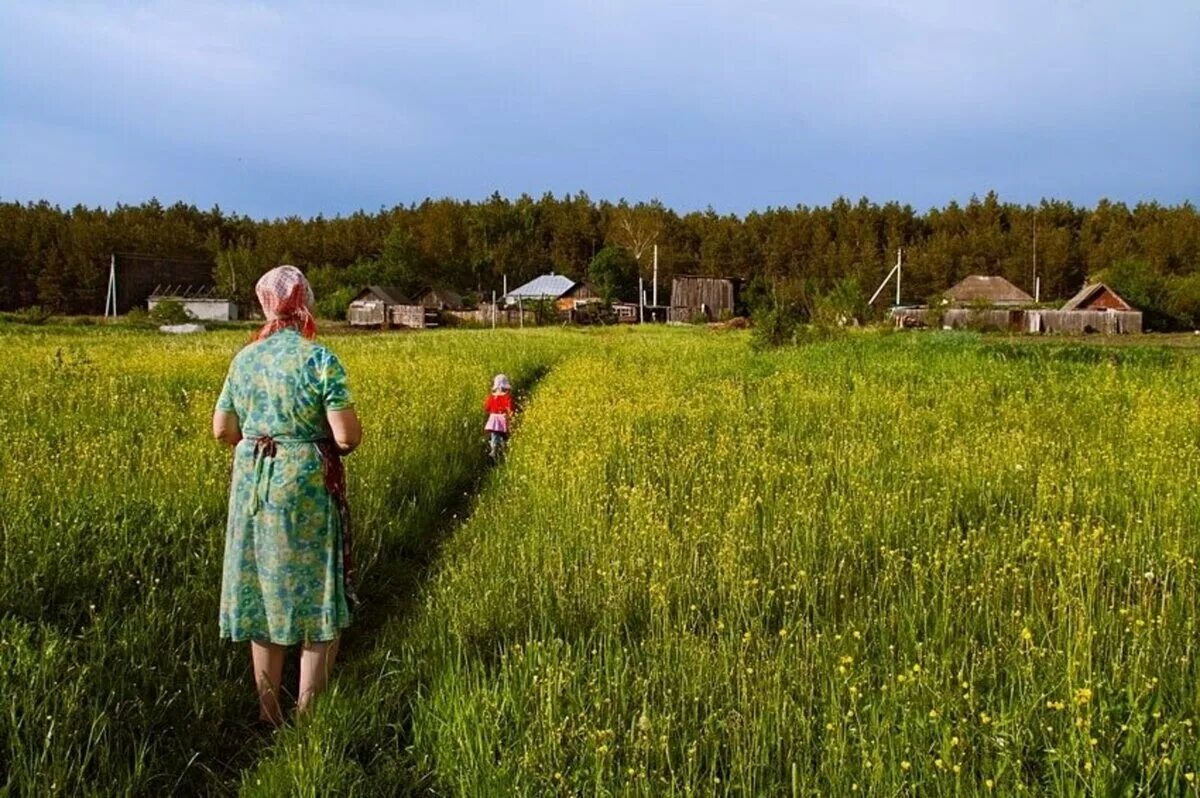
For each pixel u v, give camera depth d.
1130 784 2.95
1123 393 13.27
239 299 94.31
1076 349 20.64
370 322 76.81
